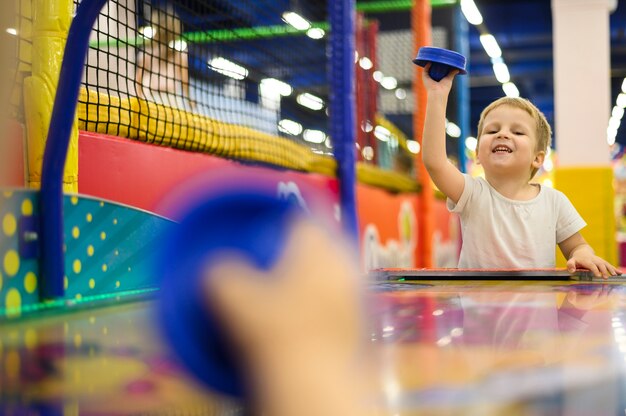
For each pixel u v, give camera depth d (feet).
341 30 10.50
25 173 4.26
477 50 48.44
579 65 19.45
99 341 2.13
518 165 6.54
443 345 1.90
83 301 3.31
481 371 1.52
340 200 10.34
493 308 2.95
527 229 6.46
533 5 41.98
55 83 4.32
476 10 25.76
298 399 0.68
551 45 47.44
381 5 19.77
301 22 13.46
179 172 6.30
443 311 2.85
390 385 1.36
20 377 1.57
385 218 13.46
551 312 2.81
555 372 1.52
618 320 2.51
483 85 59.41
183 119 6.43
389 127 19.43
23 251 3.33
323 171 9.86
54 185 3.45
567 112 19.52
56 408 1.28
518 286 4.26
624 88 52.75
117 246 4.11
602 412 1.19
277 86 11.71
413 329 2.26
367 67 16.67
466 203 6.54
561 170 19.49
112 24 9.23
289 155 8.65
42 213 3.45
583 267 5.11
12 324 2.61
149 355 1.56
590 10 19.39
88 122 5.25
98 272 3.92
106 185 5.32
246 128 7.81
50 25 4.34
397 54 19.56
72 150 4.50
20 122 4.32
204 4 9.10
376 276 4.86
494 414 1.18
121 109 5.67
